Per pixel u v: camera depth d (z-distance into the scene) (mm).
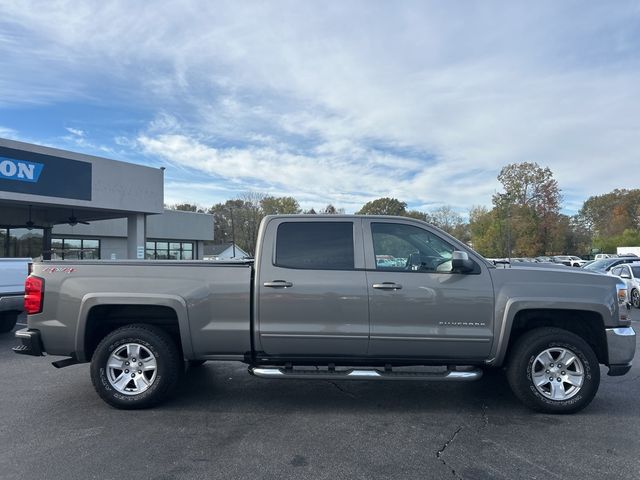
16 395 5820
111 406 5332
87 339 5355
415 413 5180
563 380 5105
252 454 4109
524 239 63125
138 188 20359
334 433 4594
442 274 5145
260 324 5176
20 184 16188
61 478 3666
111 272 5289
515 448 4227
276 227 5371
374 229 5355
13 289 9688
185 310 5188
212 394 5867
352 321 5129
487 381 6395
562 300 5051
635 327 12094
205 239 41312
